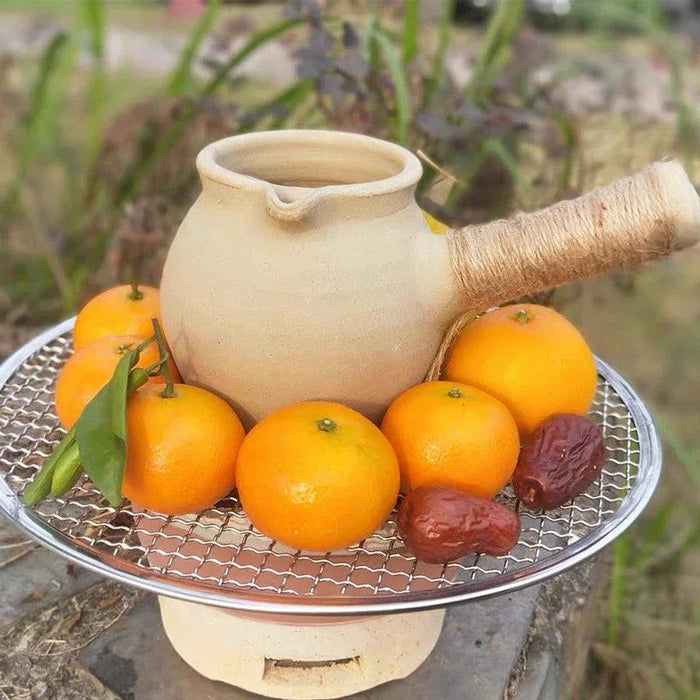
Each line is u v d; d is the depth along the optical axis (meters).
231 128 0.81
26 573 0.60
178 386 0.47
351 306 0.46
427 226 0.49
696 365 1.09
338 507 0.43
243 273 0.46
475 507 0.44
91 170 0.88
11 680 0.55
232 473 0.46
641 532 0.85
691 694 0.73
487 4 1.04
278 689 0.53
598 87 0.92
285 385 0.47
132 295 0.53
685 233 0.45
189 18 1.27
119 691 0.54
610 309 1.16
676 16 1.19
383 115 0.73
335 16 0.74
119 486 0.43
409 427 0.46
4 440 0.56
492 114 0.72
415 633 0.54
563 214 0.46
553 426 0.48
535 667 0.57
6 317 0.96
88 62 1.25
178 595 0.43
